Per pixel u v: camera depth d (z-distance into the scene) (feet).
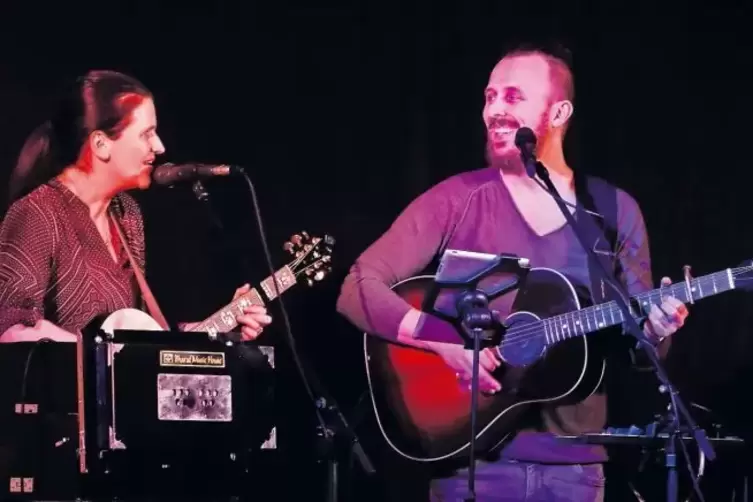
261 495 23.24
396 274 23.82
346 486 23.67
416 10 25.23
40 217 21.98
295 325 23.93
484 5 25.43
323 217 24.35
